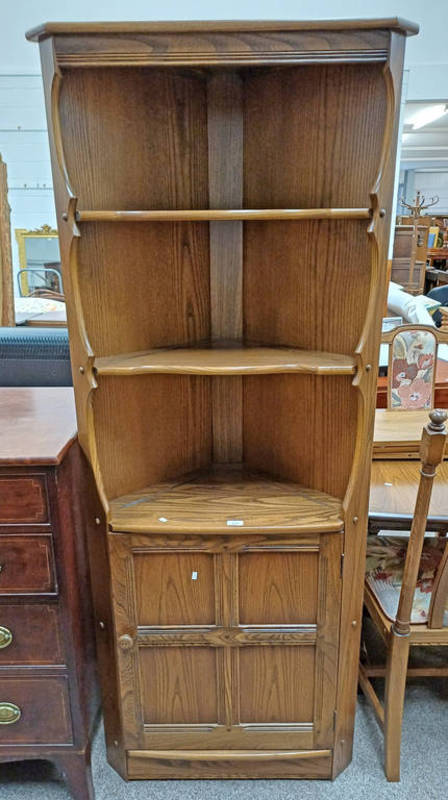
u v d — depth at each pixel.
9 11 4.14
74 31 0.95
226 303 1.40
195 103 1.25
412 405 2.06
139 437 1.35
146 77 1.17
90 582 1.36
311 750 1.36
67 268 1.07
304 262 1.26
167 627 1.28
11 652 1.21
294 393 1.35
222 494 1.35
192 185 1.29
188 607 1.27
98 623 1.31
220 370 1.12
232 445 1.51
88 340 1.13
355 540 1.23
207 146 1.28
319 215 1.04
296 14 4.08
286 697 1.33
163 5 4.07
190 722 1.35
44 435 1.18
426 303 4.66
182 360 1.19
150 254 1.29
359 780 1.38
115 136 1.15
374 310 1.10
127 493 1.35
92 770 1.42
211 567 1.23
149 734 1.36
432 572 1.51
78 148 1.08
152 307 1.32
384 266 1.08
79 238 1.08
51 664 1.22
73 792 1.32
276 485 1.39
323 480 1.34
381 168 1.02
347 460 1.26
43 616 1.19
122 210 1.19
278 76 1.19
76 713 1.26
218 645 1.29
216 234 1.35
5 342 1.62
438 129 8.07
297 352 1.27
